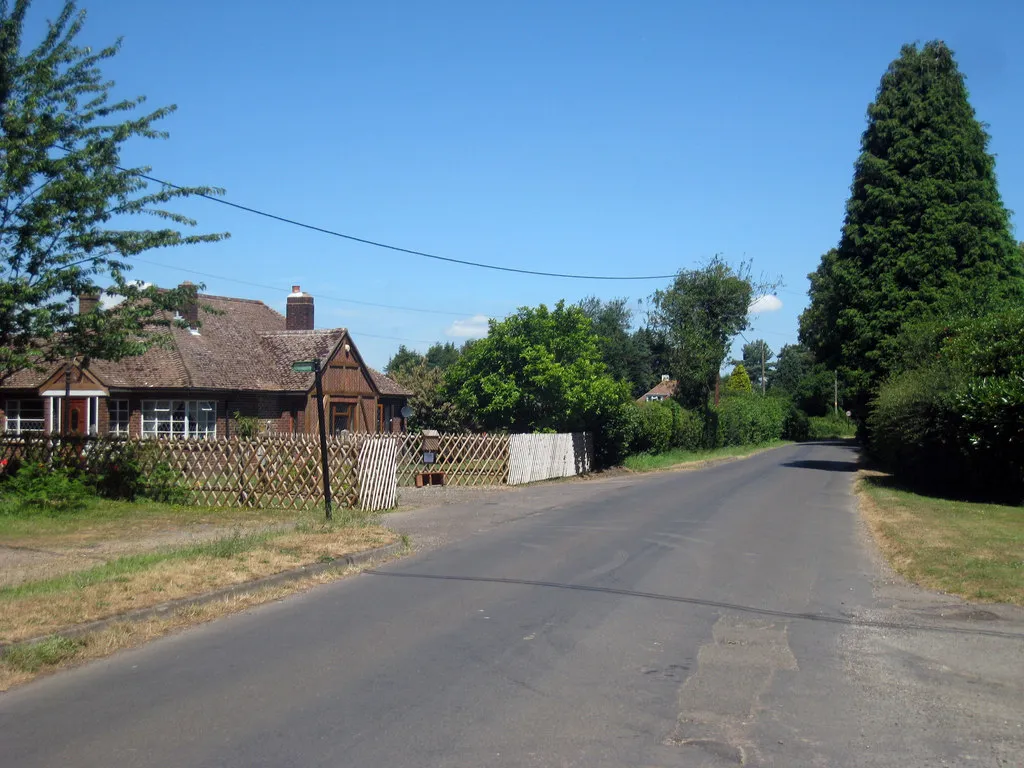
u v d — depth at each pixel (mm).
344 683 6477
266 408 32031
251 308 37344
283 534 12945
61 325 16000
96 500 17750
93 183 15516
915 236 33625
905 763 5062
